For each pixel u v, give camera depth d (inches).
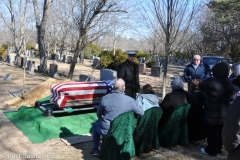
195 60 233.0
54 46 1525.6
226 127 83.3
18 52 930.1
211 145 163.9
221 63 156.3
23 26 954.7
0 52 1206.3
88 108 218.1
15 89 378.3
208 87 156.6
